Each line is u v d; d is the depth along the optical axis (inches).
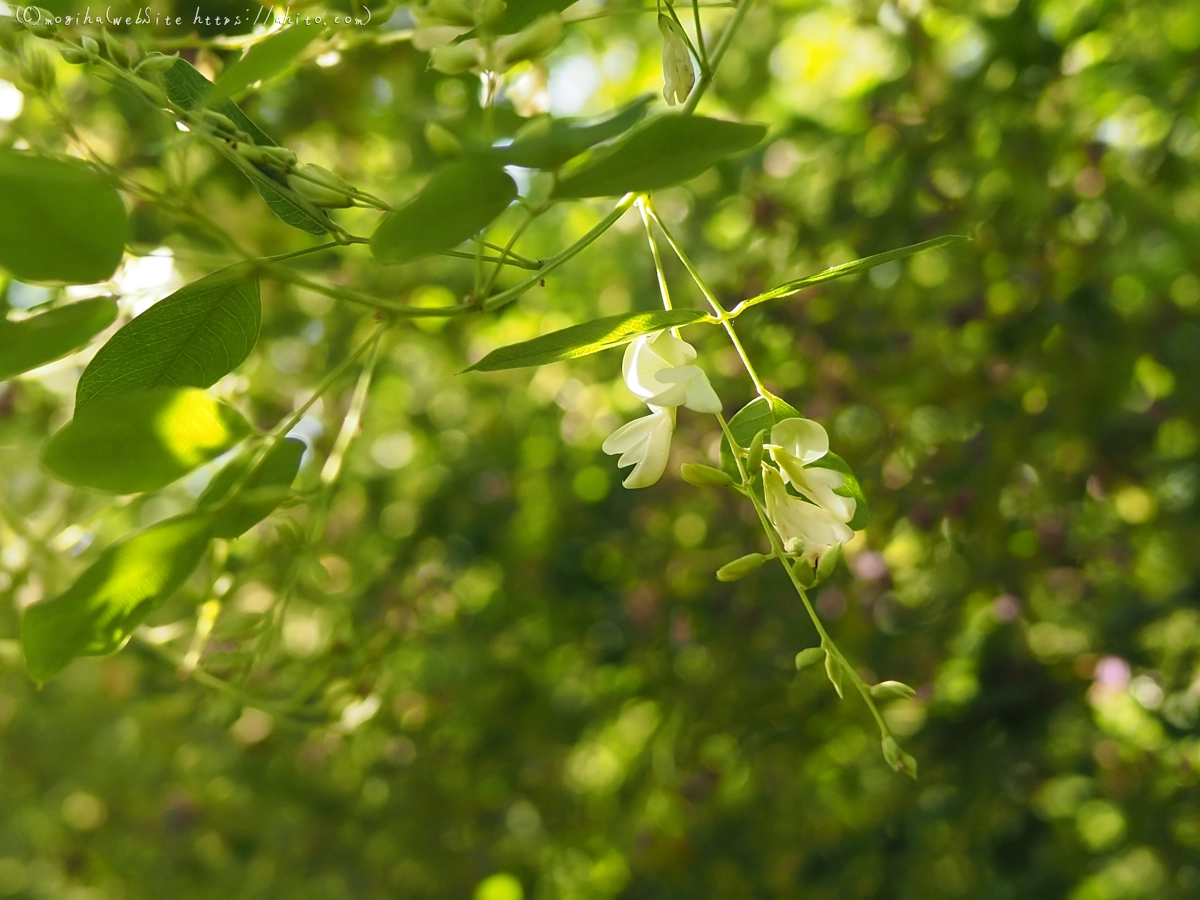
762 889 36.8
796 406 32.7
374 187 32.3
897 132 33.0
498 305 14.2
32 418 27.0
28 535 20.2
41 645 13.5
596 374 42.6
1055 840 35.1
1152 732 35.9
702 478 14.8
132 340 14.1
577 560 42.3
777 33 40.5
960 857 35.2
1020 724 34.4
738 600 35.3
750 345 32.6
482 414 45.6
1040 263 32.0
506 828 40.5
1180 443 35.8
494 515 43.1
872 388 32.0
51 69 14.0
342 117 31.2
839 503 14.6
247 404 19.5
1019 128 33.4
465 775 39.0
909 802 34.9
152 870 42.7
